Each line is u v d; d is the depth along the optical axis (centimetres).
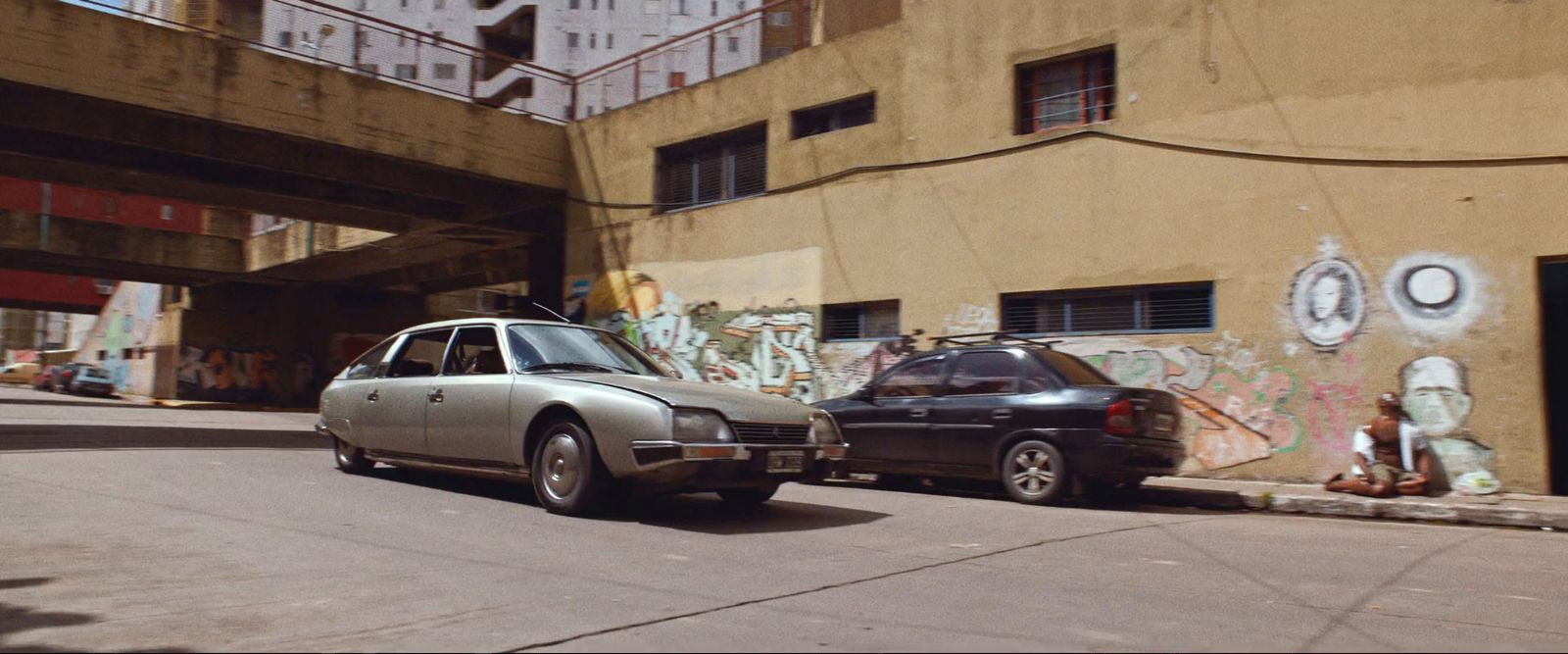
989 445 938
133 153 1650
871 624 417
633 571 522
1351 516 918
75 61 1385
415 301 3891
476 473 791
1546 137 979
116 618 407
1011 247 1311
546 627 402
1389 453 986
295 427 1953
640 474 668
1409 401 1022
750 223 1641
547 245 2186
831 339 1524
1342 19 1089
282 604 433
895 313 1455
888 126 1459
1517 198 987
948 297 1369
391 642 376
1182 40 1190
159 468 914
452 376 823
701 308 1706
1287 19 1121
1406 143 1045
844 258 1498
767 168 1622
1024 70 1346
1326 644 396
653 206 1814
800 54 1590
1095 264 1235
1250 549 646
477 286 3469
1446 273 1013
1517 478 963
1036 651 377
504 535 618
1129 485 1022
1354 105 1075
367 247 2619
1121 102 1230
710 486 681
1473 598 496
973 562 574
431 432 814
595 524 678
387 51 1741
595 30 7075
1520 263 980
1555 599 496
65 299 4922
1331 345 1070
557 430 717
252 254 3241
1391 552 648
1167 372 1177
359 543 577
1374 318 1047
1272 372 1104
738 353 1639
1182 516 870
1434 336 1015
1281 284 1105
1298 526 810
